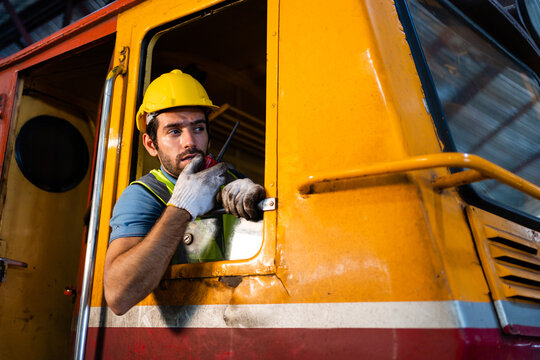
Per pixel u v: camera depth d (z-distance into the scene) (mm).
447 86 1510
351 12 1233
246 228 1298
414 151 1064
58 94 2514
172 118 1497
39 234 2340
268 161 1250
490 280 1020
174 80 1538
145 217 1379
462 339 877
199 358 1203
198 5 1564
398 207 1024
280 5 1382
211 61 2398
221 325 1188
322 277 1073
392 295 978
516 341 1009
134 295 1226
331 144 1159
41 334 2256
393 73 1166
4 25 8188
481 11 1883
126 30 1784
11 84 2332
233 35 2152
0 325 2100
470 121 1566
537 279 1172
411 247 984
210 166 1416
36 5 7809
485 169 924
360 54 1182
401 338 941
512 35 2014
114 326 1411
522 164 1775
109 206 1577
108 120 1711
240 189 1210
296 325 1073
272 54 1346
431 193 1040
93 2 7645
